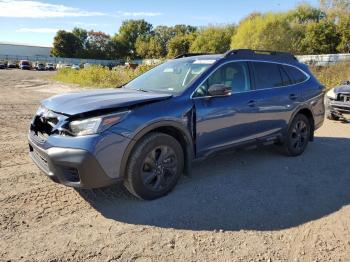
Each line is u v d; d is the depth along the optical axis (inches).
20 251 120.6
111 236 131.6
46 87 874.8
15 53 4434.1
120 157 144.9
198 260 118.4
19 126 319.9
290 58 239.3
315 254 123.9
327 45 1966.0
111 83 956.6
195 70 184.9
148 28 4466.0
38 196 163.0
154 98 156.9
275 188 180.1
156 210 152.0
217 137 180.2
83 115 139.5
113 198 162.7
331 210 157.2
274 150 249.4
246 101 192.9
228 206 157.8
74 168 139.4
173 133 170.2
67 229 135.6
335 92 363.6
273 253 123.6
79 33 4217.5
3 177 184.5
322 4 1441.9
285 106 218.2
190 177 173.8
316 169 211.8
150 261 117.2
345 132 322.0
